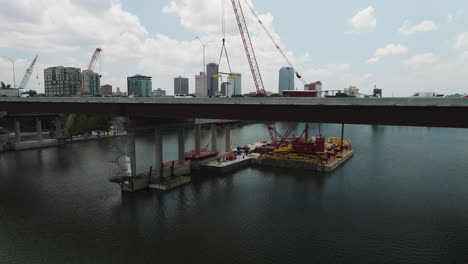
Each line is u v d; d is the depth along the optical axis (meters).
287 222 45.81
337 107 39.66
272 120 45.44
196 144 83.81
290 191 61.53
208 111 51.84
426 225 44.69
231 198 57.06
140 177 63.34
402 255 36.47
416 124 34.75
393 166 85.19
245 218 47.41
